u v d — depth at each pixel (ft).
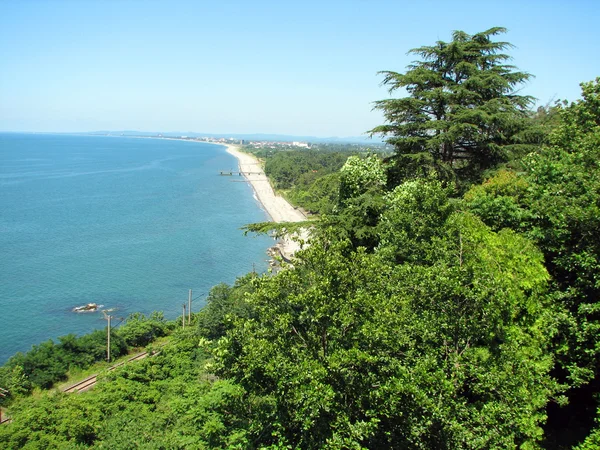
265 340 34.55
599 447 36.55
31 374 107.65
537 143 77.66
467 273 36.29
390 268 41.45
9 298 163.32
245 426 38.27
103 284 179.32
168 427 68.23
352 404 34.73
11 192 391.65
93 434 72.95
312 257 36.27
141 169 629.10
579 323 44.09
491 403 33.32
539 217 49.29
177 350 111.24
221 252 226.58
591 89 53.78
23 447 68.39
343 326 33.53
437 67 79.46
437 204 44.37
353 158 72.43
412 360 34.53
